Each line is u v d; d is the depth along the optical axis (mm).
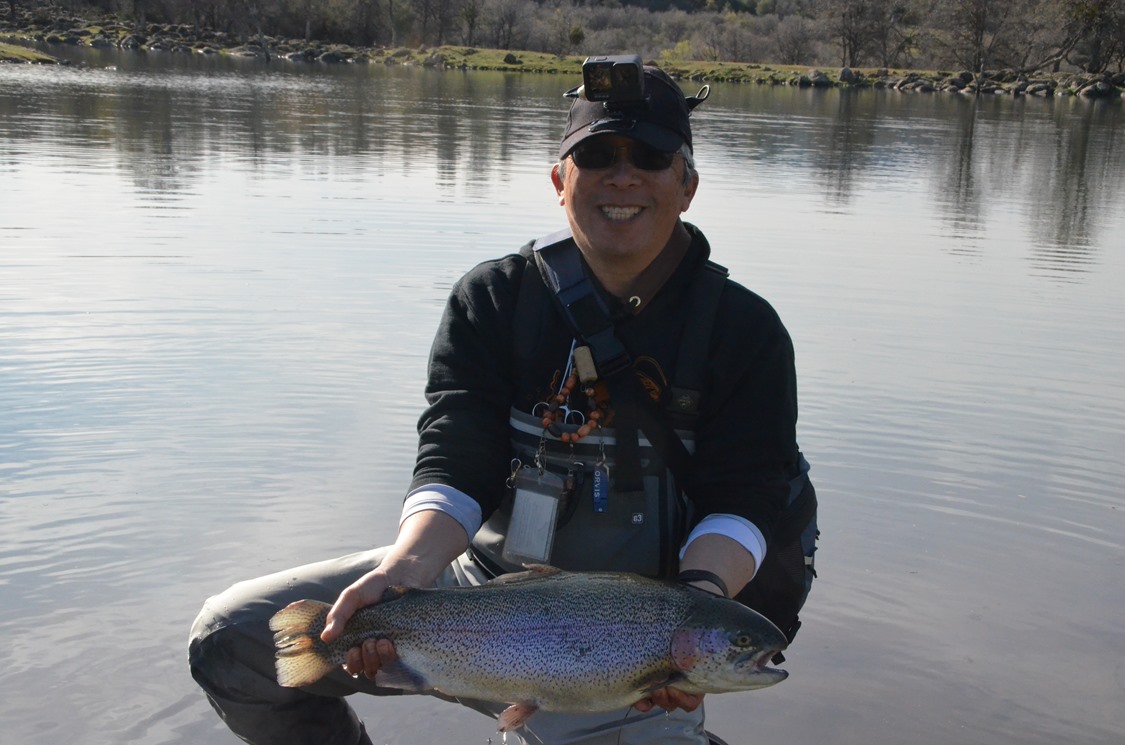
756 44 94062
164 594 4621
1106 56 77500
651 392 3084
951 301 10211
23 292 9117
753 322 3076
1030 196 18547
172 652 4211
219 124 25422
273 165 18156
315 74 57125
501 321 3170
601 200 2965
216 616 3166
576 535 3176
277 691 3189
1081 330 9312
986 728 3961
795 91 61750
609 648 2717
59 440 6141
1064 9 76500
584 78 2969
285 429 6414
